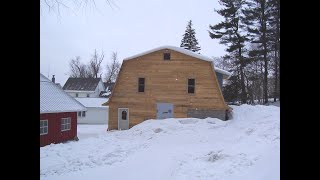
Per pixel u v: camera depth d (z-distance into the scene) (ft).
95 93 216.33
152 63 92.38
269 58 133.49
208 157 42.39
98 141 63.16
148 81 92.32
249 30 131.64
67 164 40.78
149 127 74.08
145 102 92.17
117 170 37.37
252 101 151.94
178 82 90.84
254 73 153.48
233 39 136.15
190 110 89.86
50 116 73.61
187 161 41.22
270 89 160.45
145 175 34.22
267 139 47.96
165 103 91.15
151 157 45.29
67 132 79.97
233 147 46.62
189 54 90.27
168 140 63.62
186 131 69.67
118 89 93.91
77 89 216.13
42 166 39.14
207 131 69.05
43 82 84.58
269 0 123.65
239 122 75.77
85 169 38.50
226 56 142.10
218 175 32.19
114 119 93.71
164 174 34.27
